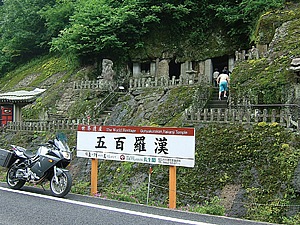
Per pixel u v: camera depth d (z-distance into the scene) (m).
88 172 13.53
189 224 5.23
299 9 17.11
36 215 5.61
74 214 5.70
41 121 21.16
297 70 11.69
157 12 23.75
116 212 5.91
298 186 8.62
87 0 26.05
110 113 18.89
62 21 30.45
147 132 7.18
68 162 7.58
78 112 20.14
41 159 7.56
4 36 35.06
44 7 31.84
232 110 11.98
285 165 9.33
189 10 23.72
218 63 25.66
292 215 8.15
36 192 7.74
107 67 21.75
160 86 18.14
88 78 24.08
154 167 11.38
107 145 7.62
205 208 6.81
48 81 27.30
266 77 13.40
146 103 17.64
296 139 9.78
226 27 24.14
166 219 5.50
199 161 10.91
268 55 14.58
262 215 8.43
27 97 23.34
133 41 24.62
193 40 24.77
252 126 11.17
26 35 32.31
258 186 9.36
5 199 6.83
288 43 14.46
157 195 10.23
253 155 10.20
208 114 12.62
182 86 16.94
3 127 20.73
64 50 26.11
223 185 9.91
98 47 23.30
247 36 23.09
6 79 33.00
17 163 8.16
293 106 12.09
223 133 11.51
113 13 23.48
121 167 12.37
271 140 10.30
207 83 17.22
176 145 6.85
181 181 10.55
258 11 20.09
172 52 24.86
